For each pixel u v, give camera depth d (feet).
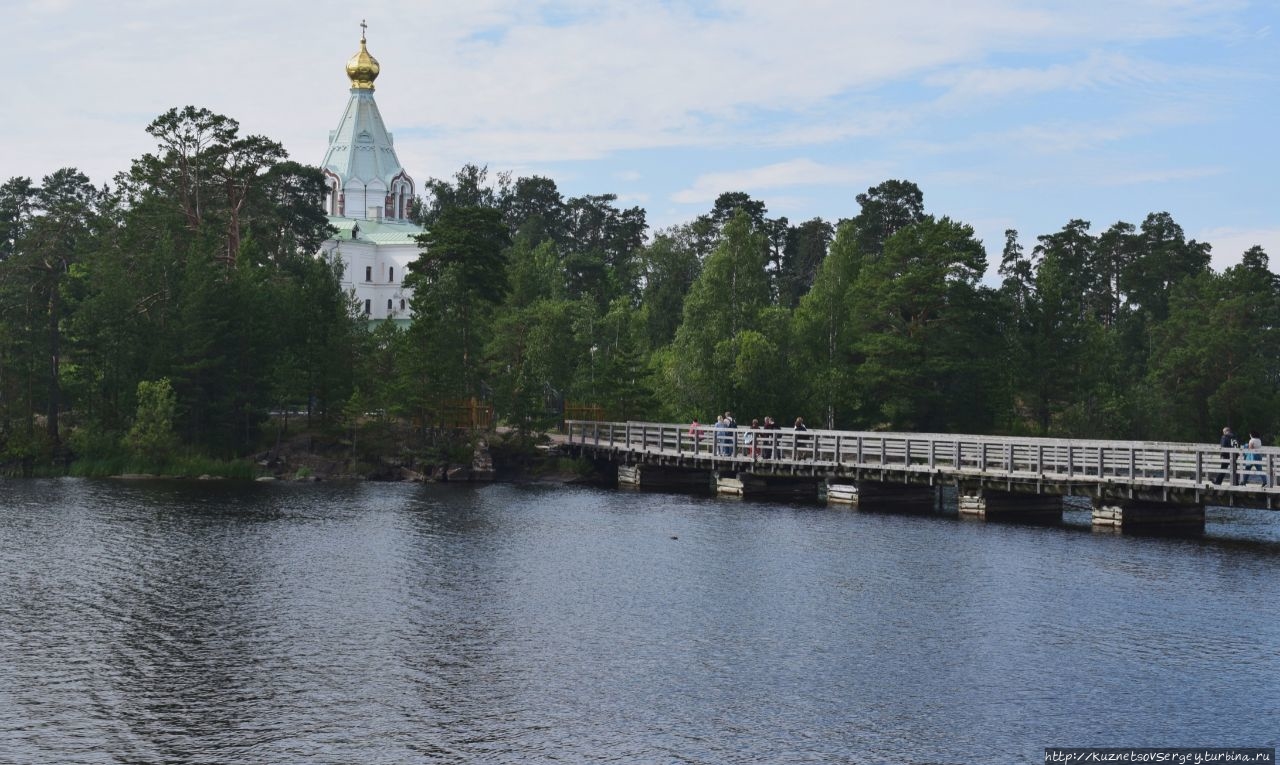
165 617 128.16
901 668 109.40
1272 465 157.69
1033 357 339.57
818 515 200.54
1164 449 170.30
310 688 104.53
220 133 344.28
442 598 137.18
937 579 144.77
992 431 323.37
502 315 356.18
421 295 288.51
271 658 113.19
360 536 179.42
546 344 331.98
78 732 94.02
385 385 286.87
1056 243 497.05
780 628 123.03
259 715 97.81
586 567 154.81
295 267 365.20
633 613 129.80
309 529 186.29
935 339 316.60
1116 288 503.61
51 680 106.42
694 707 99.55
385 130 557.33
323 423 289.94
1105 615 126.21
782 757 89.25
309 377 285.64
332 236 519.60
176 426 277.23
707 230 504.43
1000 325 342.44
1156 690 102.68
